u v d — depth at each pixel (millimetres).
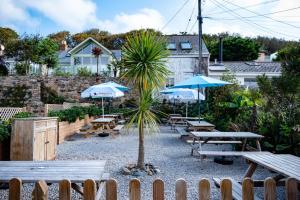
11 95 22625
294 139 8031
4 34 42281
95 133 14055
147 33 6883
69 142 11852
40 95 22828
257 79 9523
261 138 8383
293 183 2791
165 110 22375
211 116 15328
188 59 25109
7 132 7012
